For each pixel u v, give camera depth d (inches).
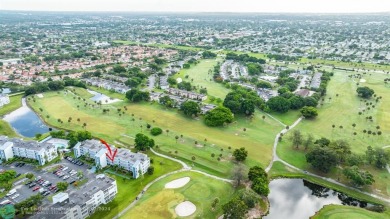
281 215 7564.0
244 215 7003.0
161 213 7303.2
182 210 7416.3
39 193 7583.7
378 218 7258.9
